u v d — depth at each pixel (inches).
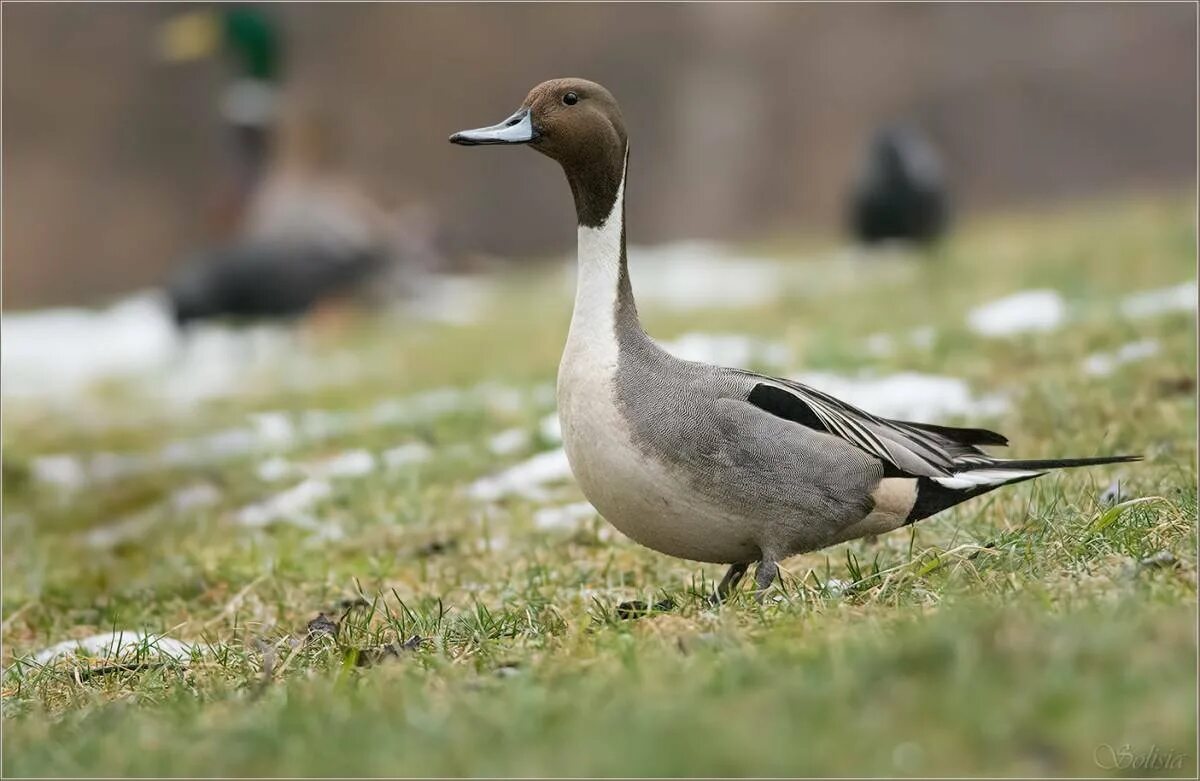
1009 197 1775.3
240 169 1111.6
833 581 303.9
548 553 385.7
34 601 407.5
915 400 509.4
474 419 559.5
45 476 592.1
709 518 297.7
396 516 443.8
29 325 1190.9
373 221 1017.5
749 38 1825.8
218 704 255.4
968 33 1801.2
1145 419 426.3
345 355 866.8
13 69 1694.1
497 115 1772.9
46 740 243.0
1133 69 1769.2
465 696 233.8
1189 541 278.4
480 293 1155.9
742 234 1777.8
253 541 419.8
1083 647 209.0
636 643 251.8
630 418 295.4
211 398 747.4
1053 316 618.8
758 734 195.6
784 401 299.9
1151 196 1519.4
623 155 308.5
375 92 1753.2
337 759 208.1
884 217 973.8
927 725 195.8
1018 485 376.8
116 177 1710.1
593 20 1807.3
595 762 193.2
